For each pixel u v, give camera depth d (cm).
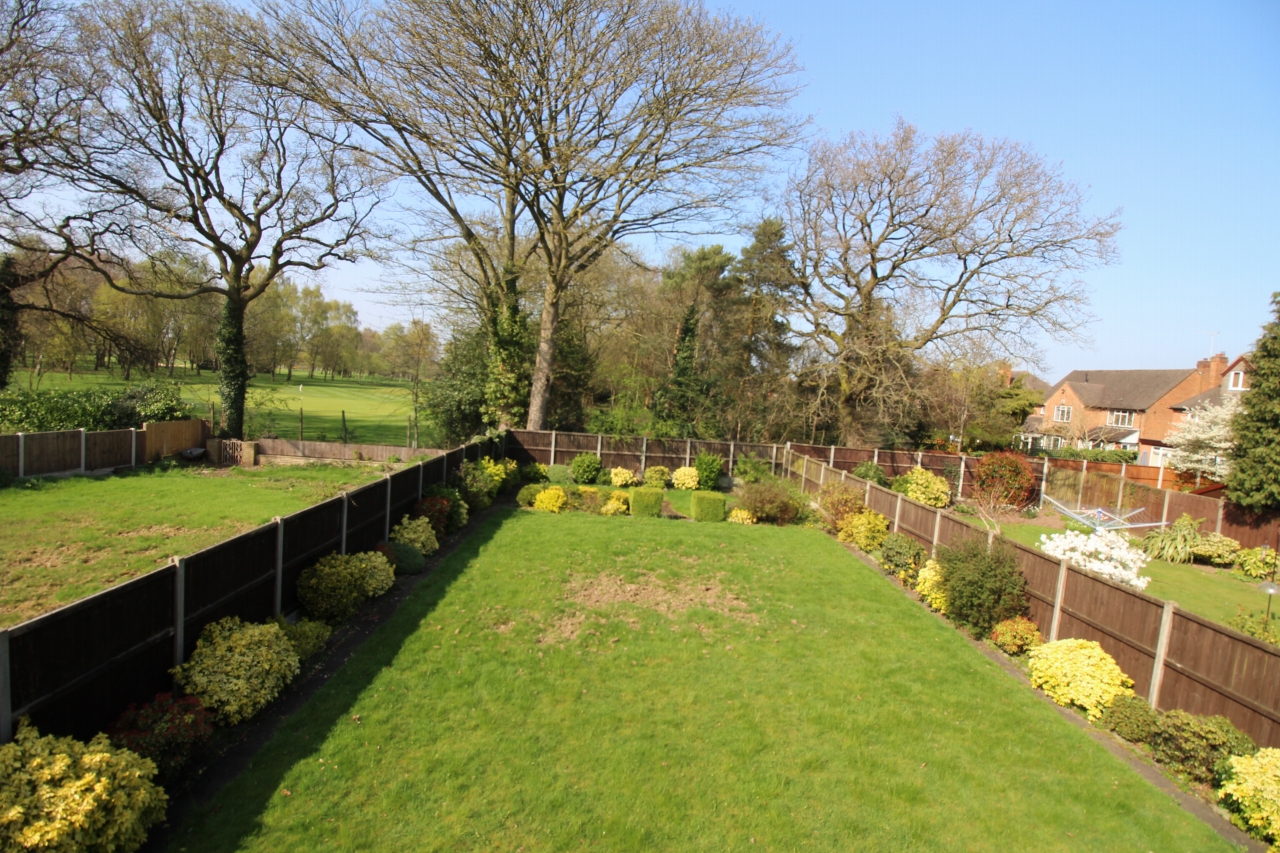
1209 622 681
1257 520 1775
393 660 752
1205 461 2577
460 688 703
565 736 627
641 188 2091
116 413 1981
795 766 609
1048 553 1024
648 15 1758
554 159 1884
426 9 1645
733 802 548
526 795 531
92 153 1862
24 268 1978
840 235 2800
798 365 3159
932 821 546
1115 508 2228
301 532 827
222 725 573
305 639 719
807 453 2494
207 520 1246
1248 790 557
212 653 597
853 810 552
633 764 589
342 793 510
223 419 2281
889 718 715
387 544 1071
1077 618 874
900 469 2555
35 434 1548
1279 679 607
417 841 466
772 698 744
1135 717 705
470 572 1102
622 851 478
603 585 1089
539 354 2322
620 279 3431
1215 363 4534
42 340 2289
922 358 2670
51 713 445
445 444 2570
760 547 1431
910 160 2600
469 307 2622
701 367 3641
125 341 2184
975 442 3550
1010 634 922
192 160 2038
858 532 1499
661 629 927
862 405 3050
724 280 3734
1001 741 685
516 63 1741
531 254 2489
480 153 1867
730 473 2455
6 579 859
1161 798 600
